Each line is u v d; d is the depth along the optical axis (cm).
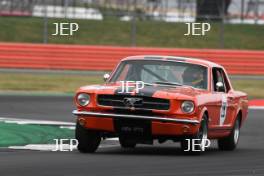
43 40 11631
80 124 3803
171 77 4041
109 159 3562
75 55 9988
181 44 12519
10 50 9881
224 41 12738
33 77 9256
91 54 10019
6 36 12212
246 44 12756
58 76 9475
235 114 4459
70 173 3014
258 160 3756
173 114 3706
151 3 13575
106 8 13550
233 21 13562
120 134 3778
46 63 9931
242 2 13550
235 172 3216
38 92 8119
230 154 4078
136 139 3825
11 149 3903
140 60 4144
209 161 3616
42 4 13162
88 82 9069
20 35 12288
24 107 6619
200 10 13012
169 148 4394
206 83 4103
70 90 8444
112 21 13062
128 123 3722
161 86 3925
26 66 9912
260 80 10062
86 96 3803
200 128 3834
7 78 9056
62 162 3391
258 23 13575
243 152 4247
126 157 3681
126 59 4172
